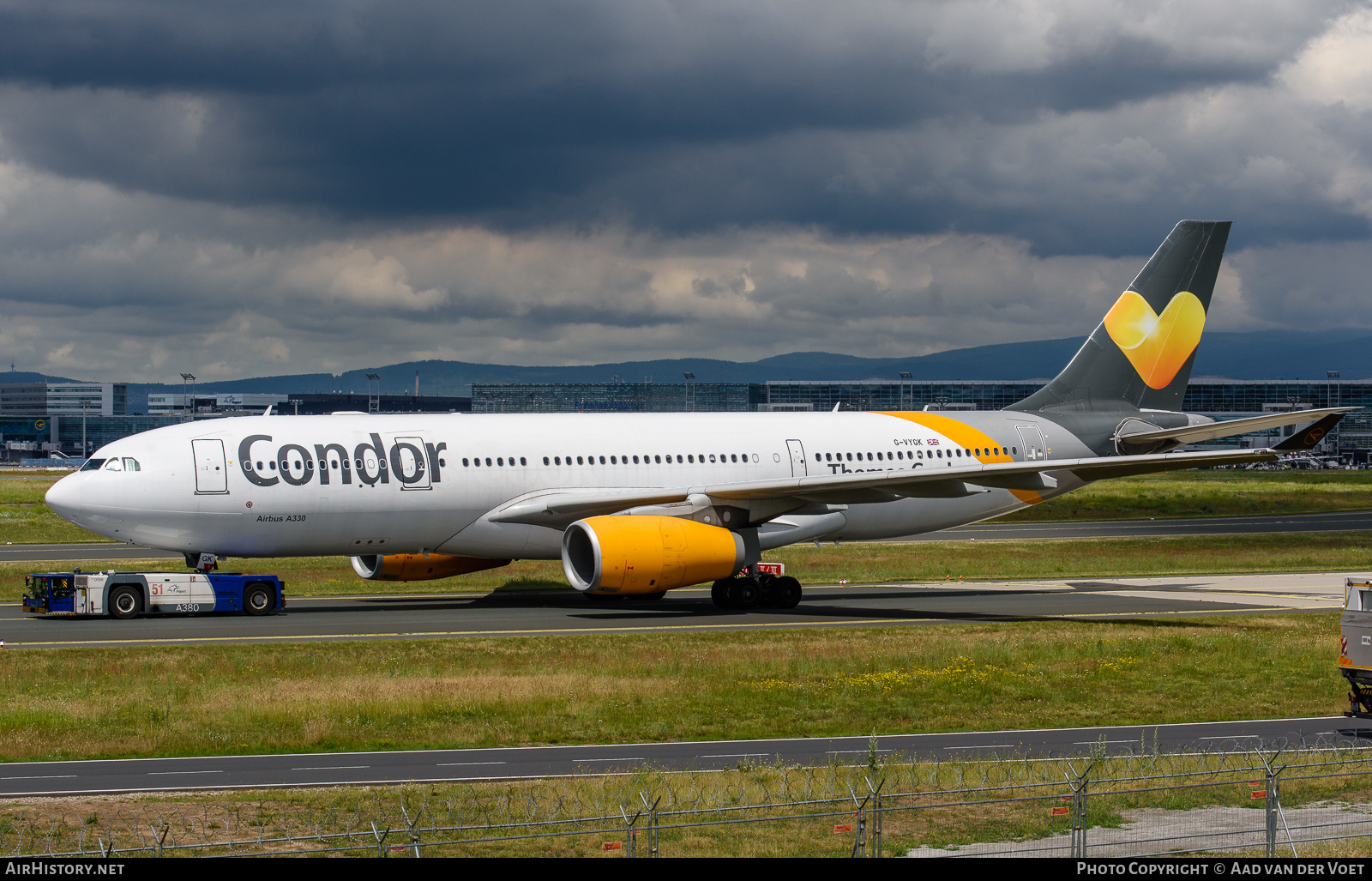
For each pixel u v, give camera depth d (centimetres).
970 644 8688
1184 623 10031
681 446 11675
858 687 7088
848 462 12194
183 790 4797
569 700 6569
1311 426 9888
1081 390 13288
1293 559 15888
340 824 4325
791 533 11444
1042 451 12875
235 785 4894
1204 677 7588
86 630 9412
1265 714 6569
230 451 10194
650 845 3900
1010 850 4056
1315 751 5525
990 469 10206
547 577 13725
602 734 5903
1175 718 6444
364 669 7631
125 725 5975
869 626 9850
